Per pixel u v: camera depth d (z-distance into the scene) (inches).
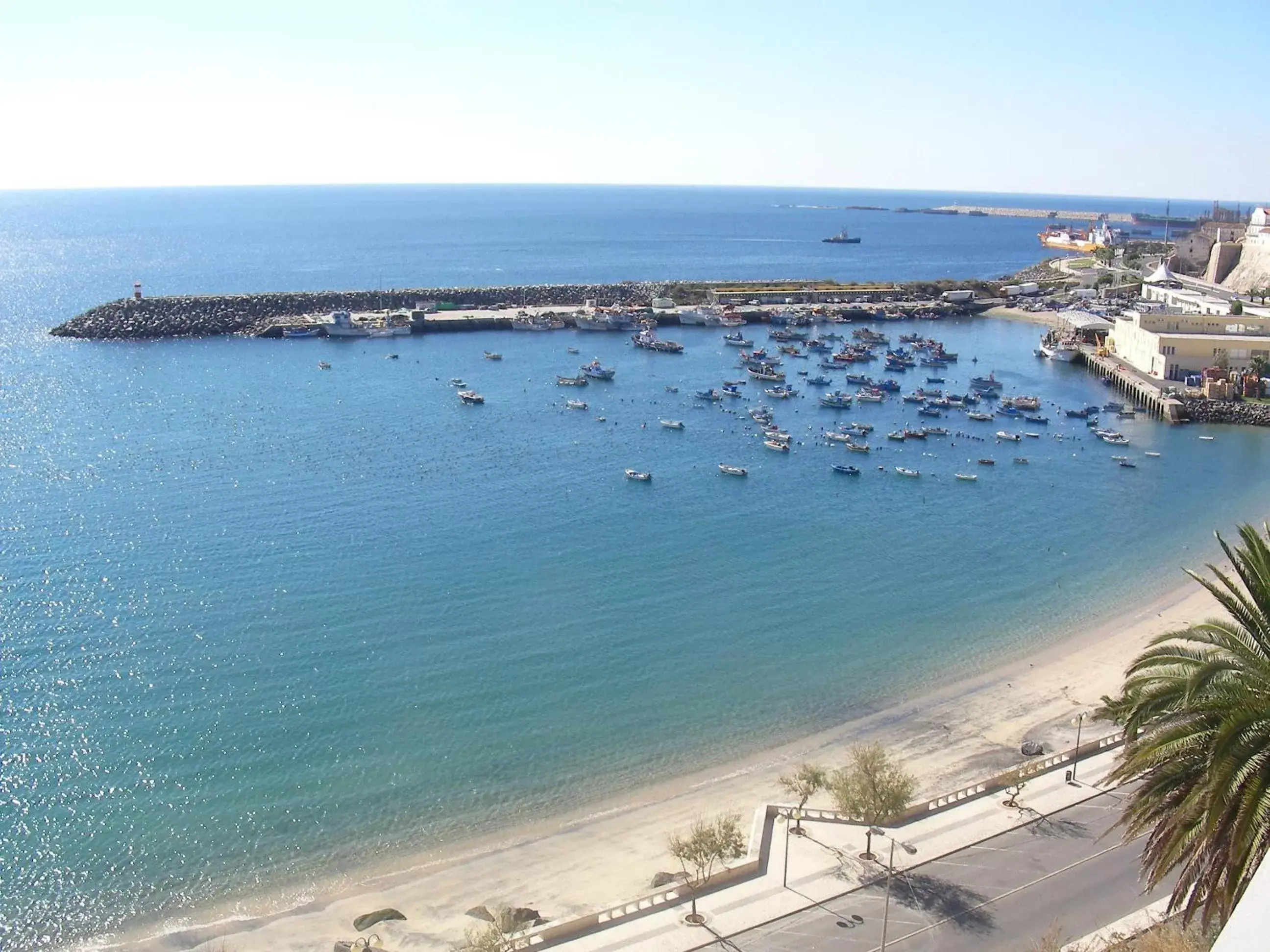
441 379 6825.8
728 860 1915.6
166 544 3742.6
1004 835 1956.2
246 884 1973.4
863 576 3599.9
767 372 7017.7
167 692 2674.7
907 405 6368.1
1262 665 1105.4
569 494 4483.3
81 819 2164.1
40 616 3117.6
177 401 6033.5
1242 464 5128.0
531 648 2967.5
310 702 2642.7
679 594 3403.1
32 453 4894.2
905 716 2610.7
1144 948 1475.1
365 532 3917.3
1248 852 979.9
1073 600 3400.6
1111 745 2298.2
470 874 1990.7
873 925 1697.8
